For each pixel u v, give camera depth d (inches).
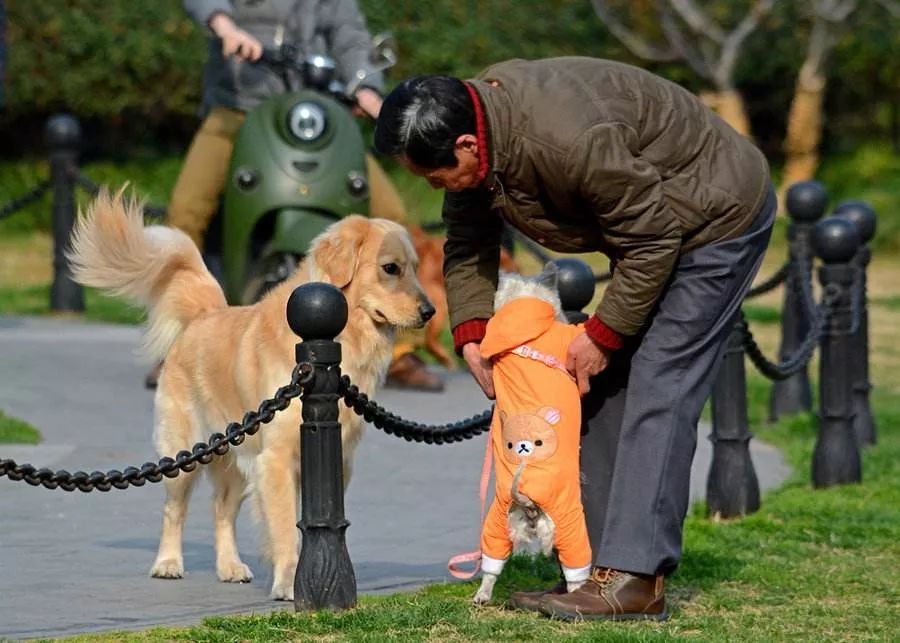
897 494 542.3
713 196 337.7
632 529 345.1
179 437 417.7
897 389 834.8
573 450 345.4
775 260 1403.8
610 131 323.0
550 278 359.9
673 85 344.8
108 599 377.7
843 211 653.9
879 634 349.4
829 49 1523.1
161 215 822.5
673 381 344.5
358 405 364.2
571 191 327.9
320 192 649.0
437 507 504.7
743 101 1604.3
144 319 434.6
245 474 396.2
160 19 1373.0
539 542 348.8
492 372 359.6
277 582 379.9
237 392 400.2
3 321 927.7
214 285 431.2
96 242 422.9
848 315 560.4
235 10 676.7
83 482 324.5
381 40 674.8
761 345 962.7
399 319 402.3
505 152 326.6
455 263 369.1
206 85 692.7
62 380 726.5
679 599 382.0
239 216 652.7
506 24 1441.9
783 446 657.0
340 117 661.3
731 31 1515.7
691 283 342.3
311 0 680.4
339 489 353.7
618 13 1512.1
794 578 408.5
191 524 478.9
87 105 1381.6
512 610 359.9
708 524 481.7
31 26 1354.6
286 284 405.4
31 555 426.9
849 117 1654.8
